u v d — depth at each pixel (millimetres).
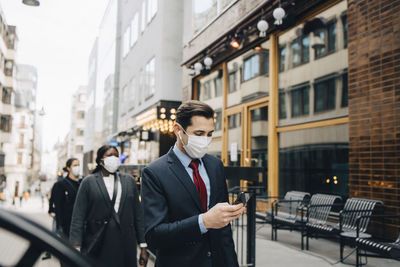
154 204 1824
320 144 6797
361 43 5645
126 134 21078
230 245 1915
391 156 5004
